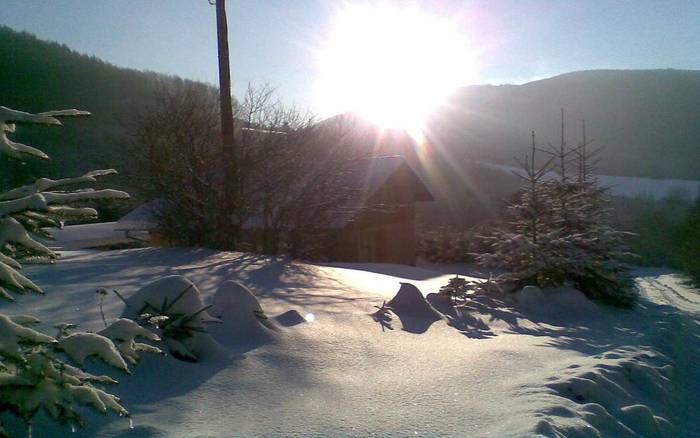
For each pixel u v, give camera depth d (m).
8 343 4.04
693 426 7.90
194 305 7.13
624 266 16.50
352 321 9.49
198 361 6.86
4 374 4.32
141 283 10.53
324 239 21.41
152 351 5.37
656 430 7.12
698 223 30.80
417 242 38.88
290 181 18.52
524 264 15.62
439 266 35.25
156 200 18.11
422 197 33.91
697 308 20.33
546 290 15.36
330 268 15.58
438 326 10.24
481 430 5.65
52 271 11.65
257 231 18.72
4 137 4.31
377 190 27.62
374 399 6.34
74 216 4.70
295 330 8.36
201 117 17.83
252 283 11.84
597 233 16.39
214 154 17.48
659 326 13.51
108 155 20.59
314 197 19.08
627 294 16.03
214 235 17.27
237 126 18.72
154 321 6.52
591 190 17.67
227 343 7.64
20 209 4.34
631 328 13.18
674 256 38.03
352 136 21.19
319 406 6.03
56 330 7.05
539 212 16.11
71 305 8.48
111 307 8.36
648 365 9.22
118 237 26.84
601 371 8.16
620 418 7.09
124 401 5.67
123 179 17.91
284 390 6.38
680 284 30.47
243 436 5.21
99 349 4.48
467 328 10.62
